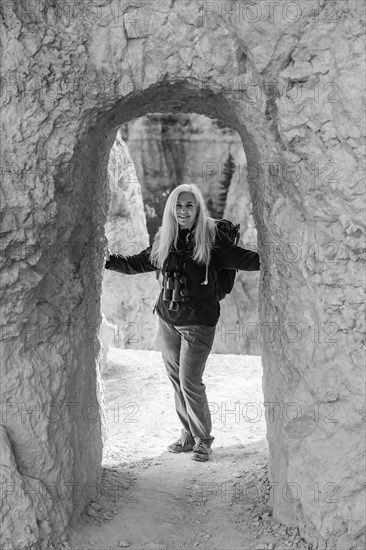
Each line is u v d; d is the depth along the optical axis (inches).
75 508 160.2
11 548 139.9
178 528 163.6
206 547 153.8
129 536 157.8
